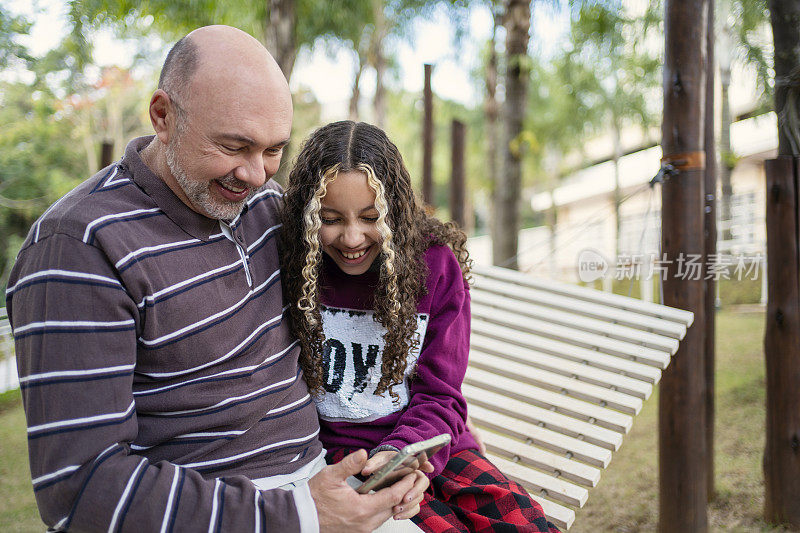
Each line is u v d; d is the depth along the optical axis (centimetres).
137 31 773
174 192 122
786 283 250
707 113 276
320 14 838
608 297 248
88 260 107
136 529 102
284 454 136
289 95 122
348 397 150
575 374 206
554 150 1208
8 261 1124
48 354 104
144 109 1359
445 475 145
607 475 324
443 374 149
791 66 246
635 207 1135
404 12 896
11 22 859
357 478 141
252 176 119
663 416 248
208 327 122
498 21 874
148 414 120
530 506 136
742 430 346
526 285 268
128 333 110
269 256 141
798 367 251
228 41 114
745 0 369
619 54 719
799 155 246
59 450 102
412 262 142
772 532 255
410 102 1459
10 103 1105
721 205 511
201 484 109
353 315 150
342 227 134
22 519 289
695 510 244
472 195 2053
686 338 241
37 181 1166
